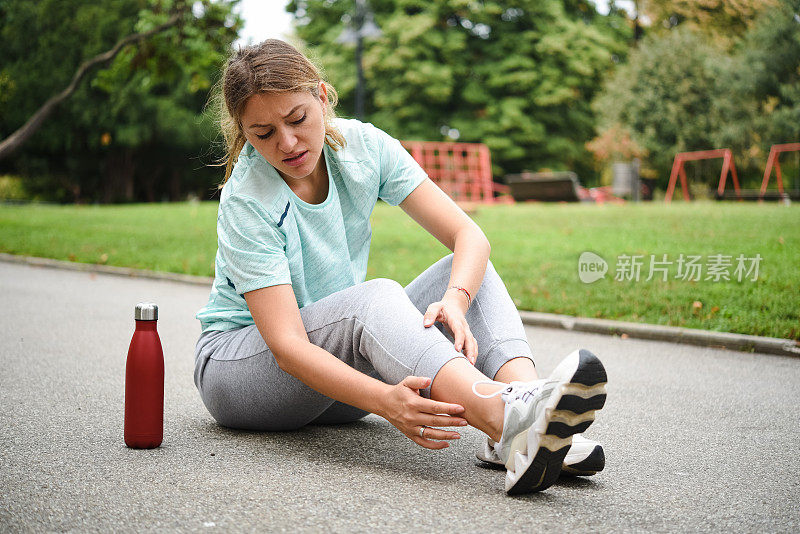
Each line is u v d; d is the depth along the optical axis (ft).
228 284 8.21
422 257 26.25
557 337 16.37
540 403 5.88
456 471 7.39
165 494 6.64
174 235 34.24
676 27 78.95
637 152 77.10
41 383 11.07
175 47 36.24
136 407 7.89
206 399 8.50
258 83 6.59
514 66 87.56
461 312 7.02
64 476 7.07
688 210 38.17
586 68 86.43
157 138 92.58
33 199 101.91
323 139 7.05
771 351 14.62
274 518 6.12
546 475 6.21
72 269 27.43
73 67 83.51
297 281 7.63
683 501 6.76
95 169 100.68
